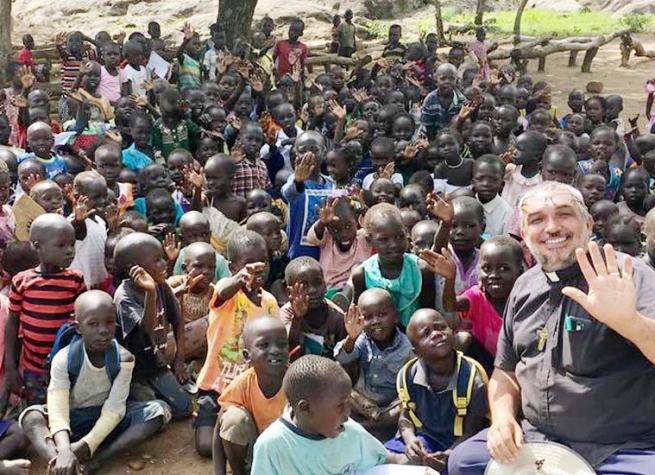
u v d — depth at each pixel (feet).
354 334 13.29
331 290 17.20
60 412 12.55
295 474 10.50
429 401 12.28
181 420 14.75
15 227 16.85
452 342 12.07
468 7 82.12
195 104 26.76
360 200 19.52
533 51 50.60
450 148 22.67
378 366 13.65
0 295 14.42
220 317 13.73
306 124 30.71
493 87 33.81
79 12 70.03
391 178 22.21
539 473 9.92
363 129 26.40
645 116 40.78
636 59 56.85
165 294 14.78
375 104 30.42
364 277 15.53
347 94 31.91
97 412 13.10
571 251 10.23
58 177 19.80
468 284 15.62
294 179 18.45
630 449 9.85
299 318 13.57
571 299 10.14
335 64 45.42
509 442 10.10
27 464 11.99
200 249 15.38
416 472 10.69
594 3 84.64
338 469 10.61
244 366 13.62
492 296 14.02
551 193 10.44
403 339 13.74
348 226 17.25
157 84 29.86
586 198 19.70
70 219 16.35
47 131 21.49
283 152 25.66
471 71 37.17
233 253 15.12
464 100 29.94
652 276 10.25
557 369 10.22
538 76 50.93
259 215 17.51
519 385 10.92
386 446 12.56
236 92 31.14
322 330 14.67
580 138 26.55
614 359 9.85
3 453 12.91
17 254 15.33
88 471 12.92
